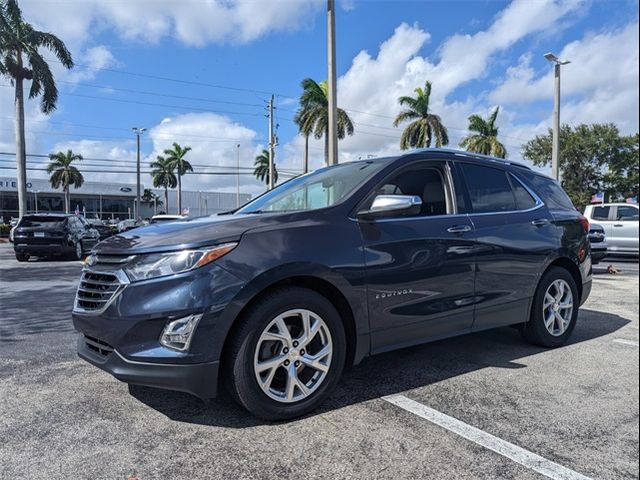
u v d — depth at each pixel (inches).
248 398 115.7
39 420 121.7
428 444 110.0
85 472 98.1
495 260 163.6
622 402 134.3
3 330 218.4
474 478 96.7
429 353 179.6
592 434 115.6
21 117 976.9
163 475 97.3
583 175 1588.3
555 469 100.2
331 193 149.1
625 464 102.3
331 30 536.4
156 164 2573.8
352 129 1127.6
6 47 925.2
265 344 119.3
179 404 131.1
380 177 147.6
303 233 125.2
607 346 190.1
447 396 138.1
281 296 119.2
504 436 114.1
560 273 187.6
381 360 171.2
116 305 112.7
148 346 110.6
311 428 117.6
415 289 142.3
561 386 146.1
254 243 118.0
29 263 576.4
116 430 116.2
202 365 110.0
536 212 184.5
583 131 1549.0
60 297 312.7
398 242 139.6
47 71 956.0
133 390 141.4
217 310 110.7
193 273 110.8
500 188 178.4
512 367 163.6
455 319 153.4
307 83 1088.8
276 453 105.7
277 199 167.8
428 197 157.5
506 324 170.9
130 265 114.7
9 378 152.1
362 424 119.8
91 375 154.8
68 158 2456.9
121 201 2876.5
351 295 129.6
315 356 125.0
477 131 1455.5
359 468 99.9
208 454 105.2
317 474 97.7
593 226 436.8
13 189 2508.6
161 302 109.9
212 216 149.1
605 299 298.4
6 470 98.7
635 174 1517.0
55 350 184.4
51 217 611.2
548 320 184.2
